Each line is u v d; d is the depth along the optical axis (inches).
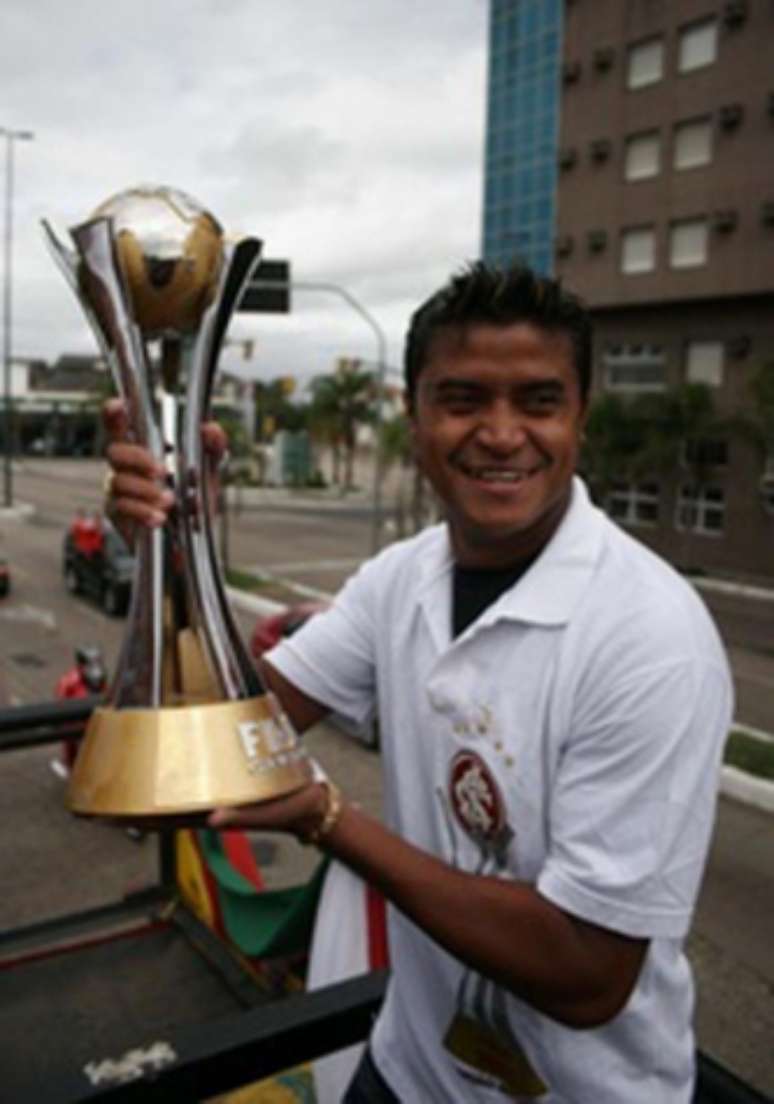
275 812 36.9
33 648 487.8
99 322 42.6
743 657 538.9
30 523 1138.7
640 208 973.8
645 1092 46.1
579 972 39.0
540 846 43.5
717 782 41.3
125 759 36.7
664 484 981.8
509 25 1316.4
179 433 42.8
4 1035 87.1
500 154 1348.4
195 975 97.0
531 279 42.8
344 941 76.7
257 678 41.5
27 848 174.9
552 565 43.6
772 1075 162.6
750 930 209.6
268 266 723.4
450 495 44.8
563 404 43.4
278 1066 44.0
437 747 46.6
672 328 975.0
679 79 931.3
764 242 880.3
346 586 59.0
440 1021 50.2
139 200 41.9
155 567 41.6
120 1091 40.1
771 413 797.2
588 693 41.2
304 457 2199.8
